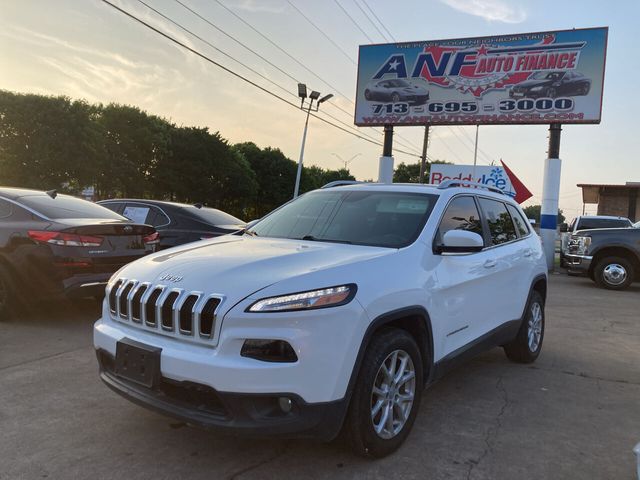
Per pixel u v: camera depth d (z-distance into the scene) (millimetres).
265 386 2604
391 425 3188
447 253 3746
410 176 60781
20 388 4148
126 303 3178
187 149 49562
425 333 3504
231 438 3361
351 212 4145
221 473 2936
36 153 36688
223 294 2762
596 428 3811
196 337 2777
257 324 2650
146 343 2947
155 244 7086
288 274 2879
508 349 5500
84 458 3059
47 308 7086
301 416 2686
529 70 16016
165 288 2965
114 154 43500
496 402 4289
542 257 5750
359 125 18359
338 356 2762
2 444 3203
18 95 37406
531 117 16031
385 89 17891
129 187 45562
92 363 4816
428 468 3092
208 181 51188
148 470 2945
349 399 2848
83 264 6004
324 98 30391
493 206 4988
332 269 2979
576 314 8602
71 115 38219
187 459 3080
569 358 5785
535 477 3049
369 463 3111
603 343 6547
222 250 3443
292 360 2658
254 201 64312
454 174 23234
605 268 11977
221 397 2621
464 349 4027
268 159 65000
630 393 4621
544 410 4145
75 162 38562
